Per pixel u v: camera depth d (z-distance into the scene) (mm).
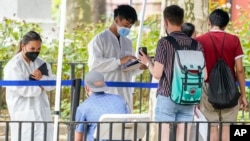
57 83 10008
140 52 11125
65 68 15781
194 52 10727
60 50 10016
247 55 16703
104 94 10570
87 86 10594
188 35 11602
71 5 31547
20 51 11664
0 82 11531
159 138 10039
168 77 10688
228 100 11375
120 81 12242
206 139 10578
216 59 11414
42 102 11742
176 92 10625
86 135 10266
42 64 11641
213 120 11531
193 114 10867
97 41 12109
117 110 10484
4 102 15273
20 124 10023
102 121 9977
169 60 10688
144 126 10195
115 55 12180
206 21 13695
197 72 10672
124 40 12305
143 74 15031
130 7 12117
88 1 31562
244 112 14781
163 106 10758
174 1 13609
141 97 15477
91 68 12062
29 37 11516
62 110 15656
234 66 11586
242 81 11617
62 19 10008
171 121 10227
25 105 11602
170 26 10812
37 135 11539
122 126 9922
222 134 11258
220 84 11375
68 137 10133
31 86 11523
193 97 10695
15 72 11477
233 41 11477
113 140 10062
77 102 12070
